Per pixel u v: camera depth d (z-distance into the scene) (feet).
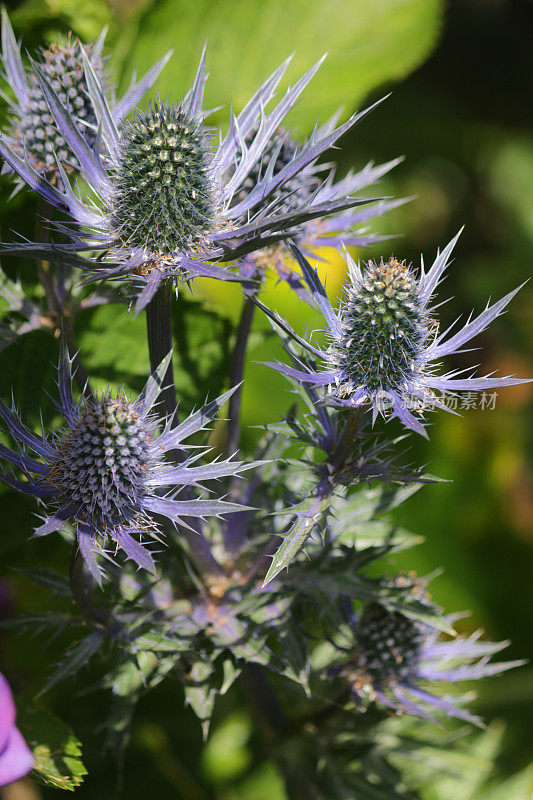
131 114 1.55
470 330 1.47
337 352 1.47
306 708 1.73
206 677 1.57
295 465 1.46
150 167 1.44
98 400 1.47
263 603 1.55
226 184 1.50
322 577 1.56
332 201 1.38
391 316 1.45
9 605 1.77
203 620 1.56
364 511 1.63
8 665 1.79
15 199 1.70
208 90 1.82
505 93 4.14
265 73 1.83
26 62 1.73
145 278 1.42
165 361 1.46
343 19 1.83
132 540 1.44
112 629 1.53
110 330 1.73
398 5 1.84
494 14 4.15
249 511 1.62
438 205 3.96
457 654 1.67
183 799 1.92
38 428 1.68
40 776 1.53
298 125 1.84
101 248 1.45
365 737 1.69
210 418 1.46
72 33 1.77
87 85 1.52
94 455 1.43
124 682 1.56
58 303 1.56
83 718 1.88
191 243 1.45
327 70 1.84
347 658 1.64
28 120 1.51
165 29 1.80
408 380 1.46
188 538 1.55
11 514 1.73
